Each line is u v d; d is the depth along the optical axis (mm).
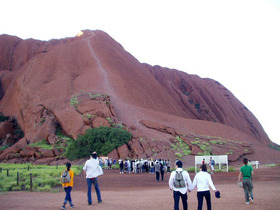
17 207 9891
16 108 63656
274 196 11570
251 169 10055
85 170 10719
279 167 35000
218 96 102562
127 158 36188
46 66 63375
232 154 43031
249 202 9883
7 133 55406
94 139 39250
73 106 47562
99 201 10766
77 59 66500
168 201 10922
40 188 15164
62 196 12883
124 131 40188
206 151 40812
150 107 61812
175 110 72000
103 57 67875
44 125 47500
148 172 29547
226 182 18703
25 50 92500
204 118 89625
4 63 90000
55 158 39438
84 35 80062
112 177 23703
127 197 12234
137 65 82125
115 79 60469
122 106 51594
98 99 48312
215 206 9523
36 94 55438
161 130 45000
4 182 16750
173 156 37688
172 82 99688
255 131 101500
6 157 41438
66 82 57594
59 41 90062
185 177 7559
